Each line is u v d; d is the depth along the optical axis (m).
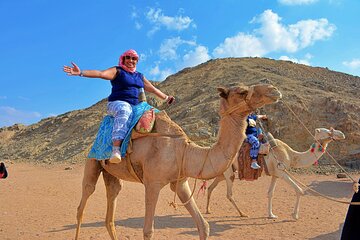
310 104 29.91
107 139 6.82
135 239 8.85
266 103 6.04
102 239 8.83
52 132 58.69
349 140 25.98
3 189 19.00
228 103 6.23
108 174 7.59
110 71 6.74
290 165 11.60
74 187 19.75
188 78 52.75
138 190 18.30
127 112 6.70
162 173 6.40
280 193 16.17
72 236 9.19
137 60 7.13
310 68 59.31
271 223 10.42
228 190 11.60
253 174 10.88
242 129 6.21
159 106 44.25
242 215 11.45
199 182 20.73
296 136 27.31
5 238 9.05
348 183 18.73
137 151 6.61
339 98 31.00
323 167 24.39
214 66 56.12
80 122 54.41
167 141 6.50
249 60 60.03
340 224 9.87
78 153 40.53
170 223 10.64
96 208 13.49
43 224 10.73
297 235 8.99
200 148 6.44
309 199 14.36
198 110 35.19
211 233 9.36
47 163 40.44
